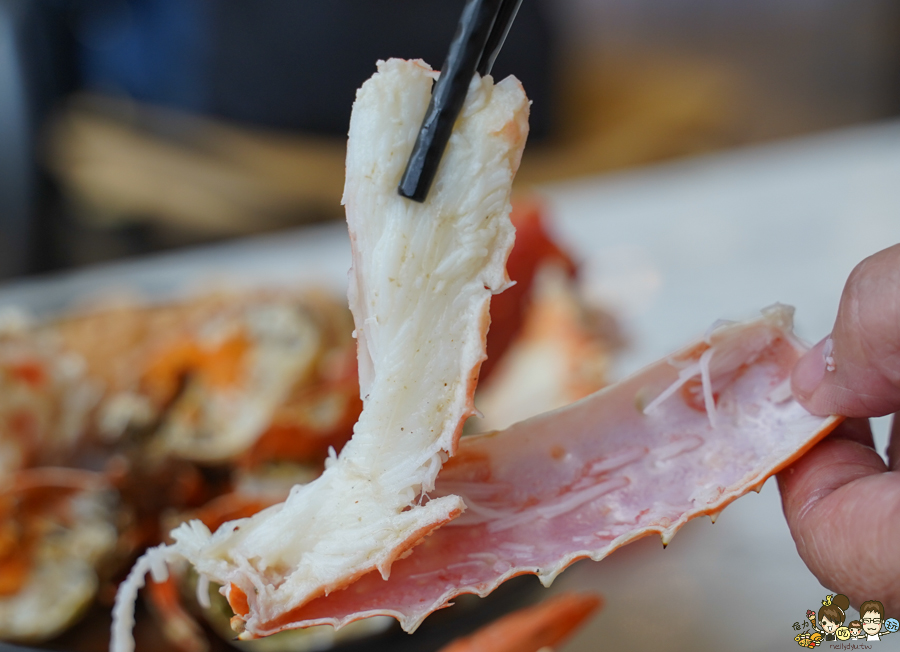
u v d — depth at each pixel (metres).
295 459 0.42
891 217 0.65
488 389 0.51
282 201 0.90
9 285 0.72
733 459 0.26
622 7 1.48
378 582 0.25
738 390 0.26
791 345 0.26
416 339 0.24
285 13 0.97
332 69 1.00
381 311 0.24
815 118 1.09
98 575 0.39
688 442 0.26
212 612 0.34
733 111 1.13
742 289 0.59
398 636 0.34
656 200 0.71
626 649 0.36
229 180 0.92
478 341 0.24
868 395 0.24
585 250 0.65
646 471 0.26
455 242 0.24
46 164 0.92
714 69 1.27
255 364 0.47
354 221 0.24
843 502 0.24
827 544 0.24
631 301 0.58
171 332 0.51
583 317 0.54
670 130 1.07
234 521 0.25
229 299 0.54
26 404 0.43
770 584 0.38
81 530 0.40
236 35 0.97
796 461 0.26
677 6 1.48
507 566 0.25
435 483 0.25
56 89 0.95
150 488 0.40
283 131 1.01
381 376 0.25
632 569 0.39
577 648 0.36
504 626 0.33
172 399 0.46
